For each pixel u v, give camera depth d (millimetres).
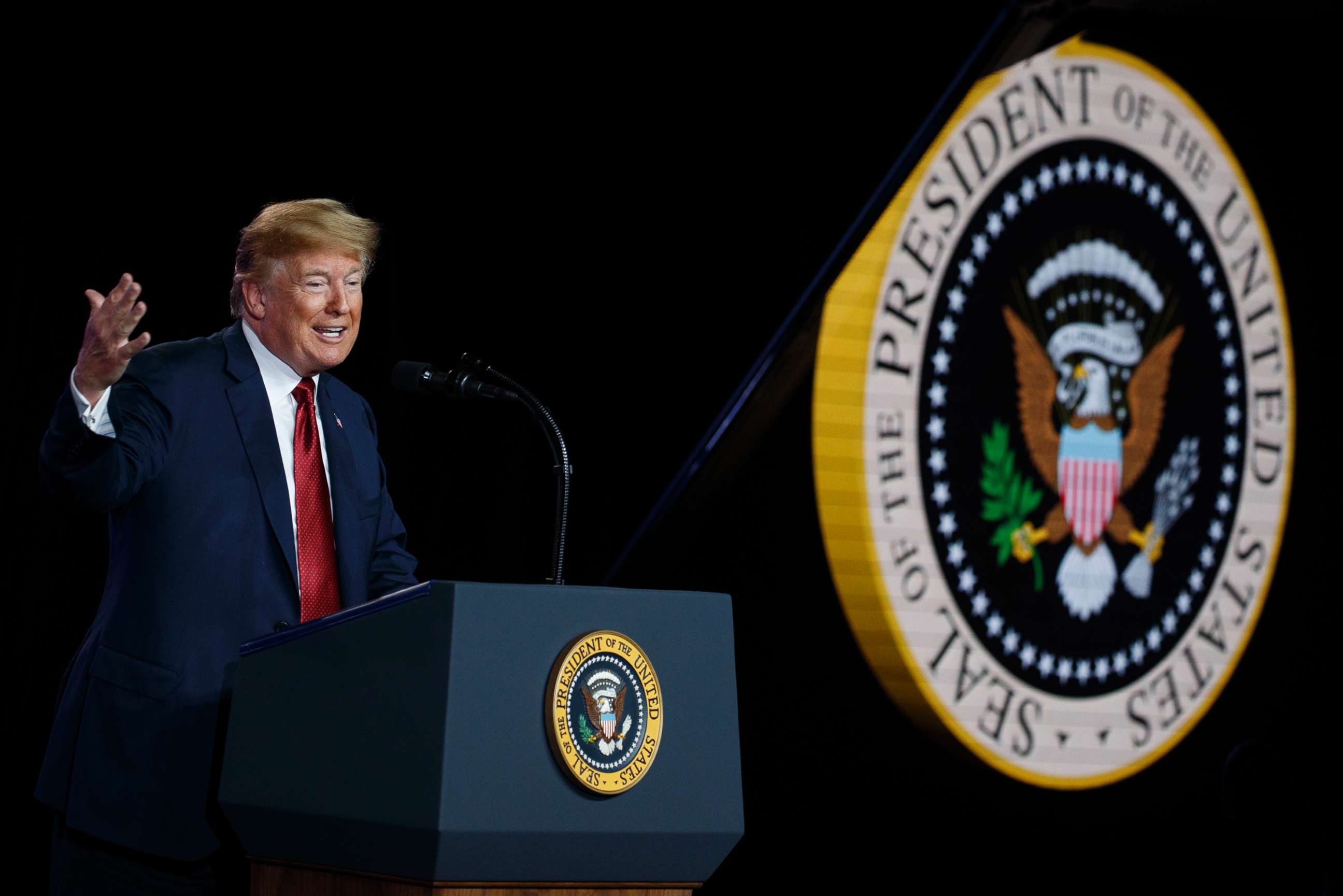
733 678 4184
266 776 4094
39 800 5020
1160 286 13055
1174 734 12711
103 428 4586
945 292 12133
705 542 11078
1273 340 13508
